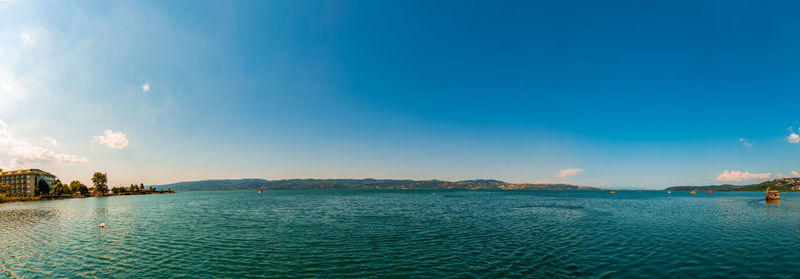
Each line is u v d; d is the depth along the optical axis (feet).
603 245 119.55
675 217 214.90
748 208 295.28
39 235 146.00
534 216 222.28
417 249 113.50
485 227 167.12
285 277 83.41
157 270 89.45
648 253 106.52
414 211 265.75
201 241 129.08
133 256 104.83
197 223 187.42
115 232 153.07
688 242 125.08
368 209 289.33
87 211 284.61
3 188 578.25
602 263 94.68
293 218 213.25
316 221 195.42
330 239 132.67
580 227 166.50
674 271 86.89
